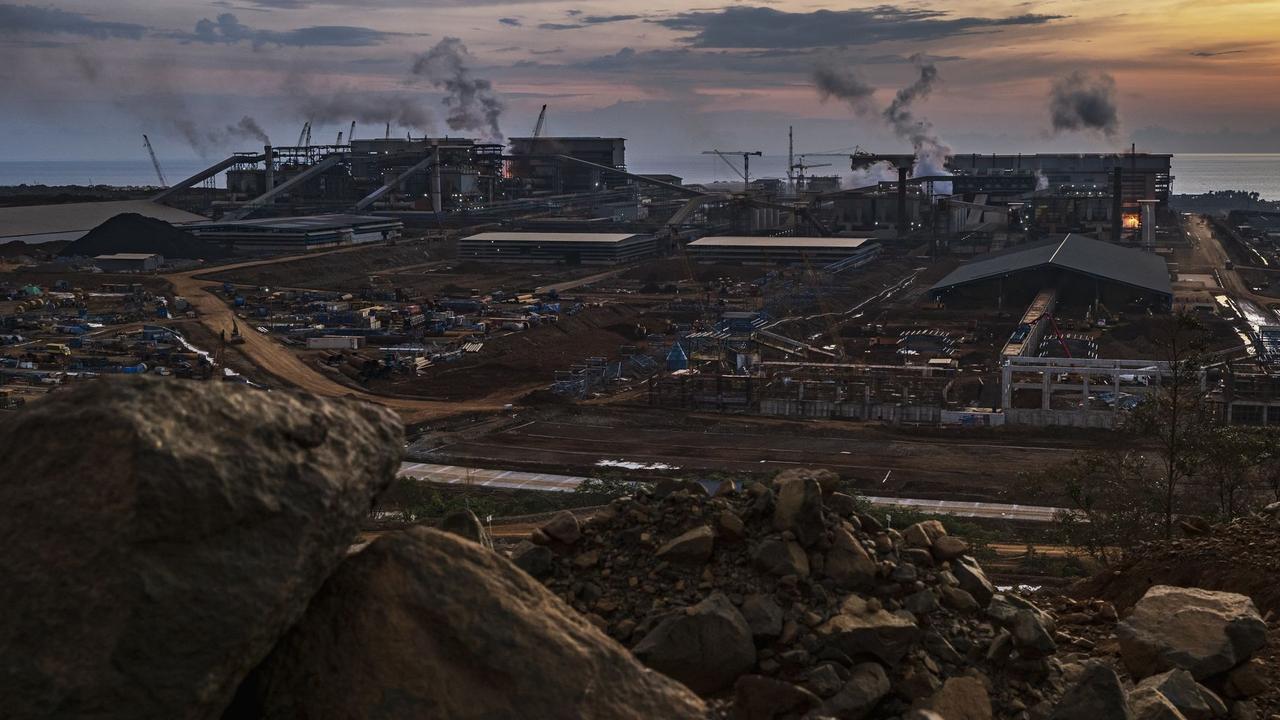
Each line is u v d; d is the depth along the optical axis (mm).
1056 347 174625
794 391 136250
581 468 104562
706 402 135125
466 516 10273
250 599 5449
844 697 10688
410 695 5930
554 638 6230
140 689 5160
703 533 12484
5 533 5344
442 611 6184
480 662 6074
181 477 5406
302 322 186375
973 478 100312
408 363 158375
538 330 185875
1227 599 12852
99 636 5141
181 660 5258
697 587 12148
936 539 13633
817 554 12445
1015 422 122750
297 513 5723
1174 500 52062
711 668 10969
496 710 5953
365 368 153250
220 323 185125
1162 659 12195
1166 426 43500
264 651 5621
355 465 6113
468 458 107562
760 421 126438
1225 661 12062
